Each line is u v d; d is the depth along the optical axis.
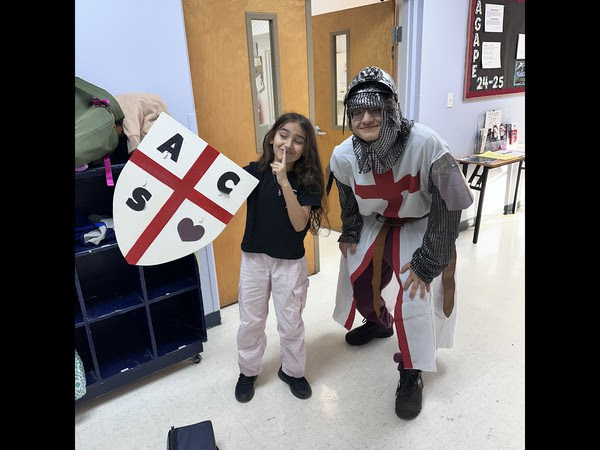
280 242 1.55
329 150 3.47
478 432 1.57
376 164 1.45
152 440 1.60
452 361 1.95
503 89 3.43
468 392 1.76
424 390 1.78
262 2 2.21
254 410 1.72
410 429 1.59
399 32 2.78
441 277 1.67
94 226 1.72
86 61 1.73
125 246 1.36
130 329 2.09
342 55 3.17
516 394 1.74
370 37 2.95
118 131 1.69
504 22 3.22
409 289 1.59
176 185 1.37
